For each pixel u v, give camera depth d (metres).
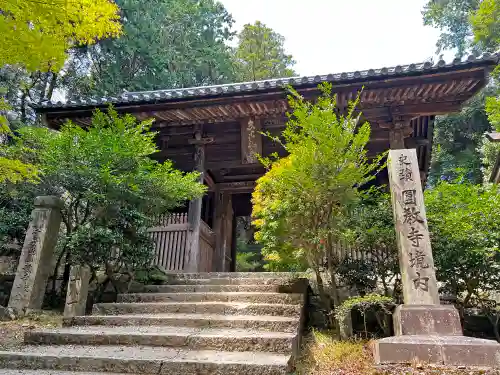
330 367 3.97
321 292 5.66
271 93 8.66
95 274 6.68
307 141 5.20
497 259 5.50
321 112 5.44
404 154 5.32
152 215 7.66
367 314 5.74
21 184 8.88
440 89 8.31
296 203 5.48
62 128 7.64
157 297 6.34
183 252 8.88
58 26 4.25
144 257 6.80
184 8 23.50
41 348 4.38
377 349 3.92
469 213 5.89
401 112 9.04
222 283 7.01
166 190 7.23
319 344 4.77
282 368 3.48
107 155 6.74
